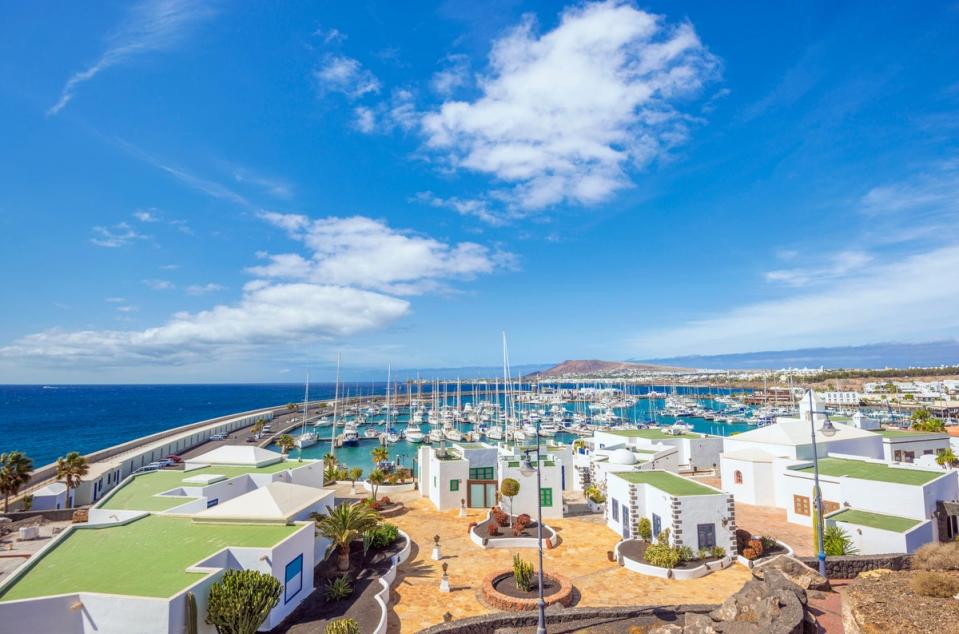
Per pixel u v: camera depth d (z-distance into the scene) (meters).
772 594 20.61
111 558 24.56
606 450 60.56
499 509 43.41
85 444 136.62
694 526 33.34
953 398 185.25
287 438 103.31
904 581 20.98
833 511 39.12
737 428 146.25
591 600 28.28
